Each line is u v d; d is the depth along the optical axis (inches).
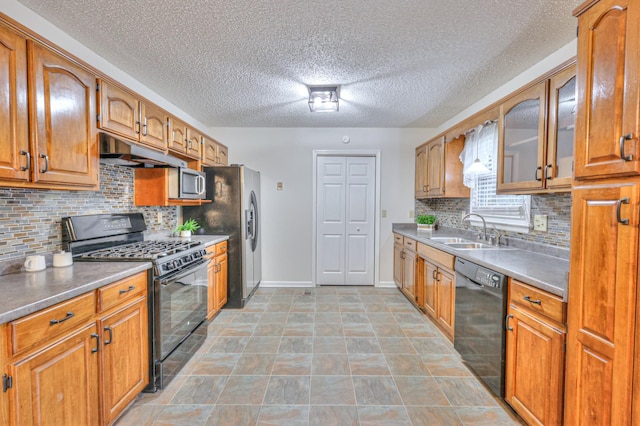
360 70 92.8
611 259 42.3
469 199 129.6
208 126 159.0
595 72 44.6
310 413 67.5
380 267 165.8
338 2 61.6
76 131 64.8
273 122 151.7
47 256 71.9
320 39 75.6
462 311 87.0
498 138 87.5
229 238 133.6
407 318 122.1
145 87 105.3
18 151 52.3
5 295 48.1
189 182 112.3
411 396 73.5
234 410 68.4
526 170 78.7
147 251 84.4
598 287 44.4
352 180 166.1
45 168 57.0
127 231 98.0
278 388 76.6
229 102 121.5
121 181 99.5
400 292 156.3
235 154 162.1
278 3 61.9
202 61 87.3
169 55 83.7
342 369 85.2
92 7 62.9
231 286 134.2
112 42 76.8
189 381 79.5
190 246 96.7
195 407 69.4
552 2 61.3
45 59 57.0
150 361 74.2
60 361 49.1
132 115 83.4
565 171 66.6
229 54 83.2
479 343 77.7
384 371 84.3
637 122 38.6
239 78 98.8
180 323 84.8
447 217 150.4
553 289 53.9
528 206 93.2
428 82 101.9
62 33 71.9
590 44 45.4
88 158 68.5
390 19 67.3
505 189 84.4
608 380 42.8
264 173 162.9
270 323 117.2
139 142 86.8
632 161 39.1
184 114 134.9
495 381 70.5
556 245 82.8
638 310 39.1
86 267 68.5
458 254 89.6
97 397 57.2
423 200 164.4
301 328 112.6
